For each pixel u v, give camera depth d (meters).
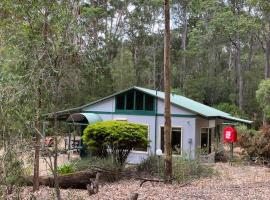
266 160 18.42
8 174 6.22
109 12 50.34
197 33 50.41
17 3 6.91
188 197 9.18
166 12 11.74
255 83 48.38
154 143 19.34
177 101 20.67
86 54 6.80
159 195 9.48
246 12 45.47
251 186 11.13
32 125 6.27
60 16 6.69
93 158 14.64
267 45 44.34
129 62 44.00
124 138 14.30
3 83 6.11
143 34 53.19
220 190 10.28
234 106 39.66
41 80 6.41
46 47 6.45
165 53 11.87
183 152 16.30
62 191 10.21
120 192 10.22
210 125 21.58
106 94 33.88
